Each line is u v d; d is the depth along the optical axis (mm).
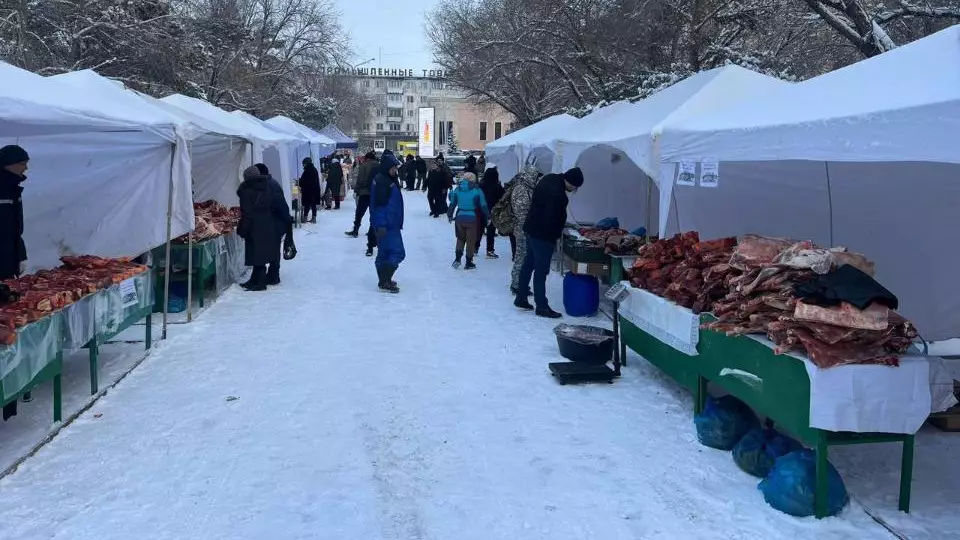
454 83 32219
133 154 7184
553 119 15320
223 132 9820
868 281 3822
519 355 6898
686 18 18750
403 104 109812
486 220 12469
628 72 20328
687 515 3840
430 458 4555
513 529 3707
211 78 28641
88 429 4961
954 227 5453
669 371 5516
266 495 4047
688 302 5207
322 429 5008
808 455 3943
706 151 5363
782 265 4230
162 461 4469
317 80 41281
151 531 3648
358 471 4359
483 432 4973
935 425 5066
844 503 3830
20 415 5164
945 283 5629
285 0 37500
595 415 5293
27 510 3838
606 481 4238
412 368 6441
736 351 4461
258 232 9891
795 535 3619
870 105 3645
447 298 9641
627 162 11586
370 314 8625
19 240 6062
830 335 3678
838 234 6176
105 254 7277
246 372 6281
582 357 6363
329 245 15070
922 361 3689
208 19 28453
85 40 20344
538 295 8484
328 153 33625
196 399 5582
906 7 12508
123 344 7121
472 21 30828
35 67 17391
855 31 13703
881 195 5781
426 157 46469
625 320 6473
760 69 17172
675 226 6934
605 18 20500
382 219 9898
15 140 6809
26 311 4578
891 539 3568
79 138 6816
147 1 21906
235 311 8703
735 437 4645
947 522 3740
